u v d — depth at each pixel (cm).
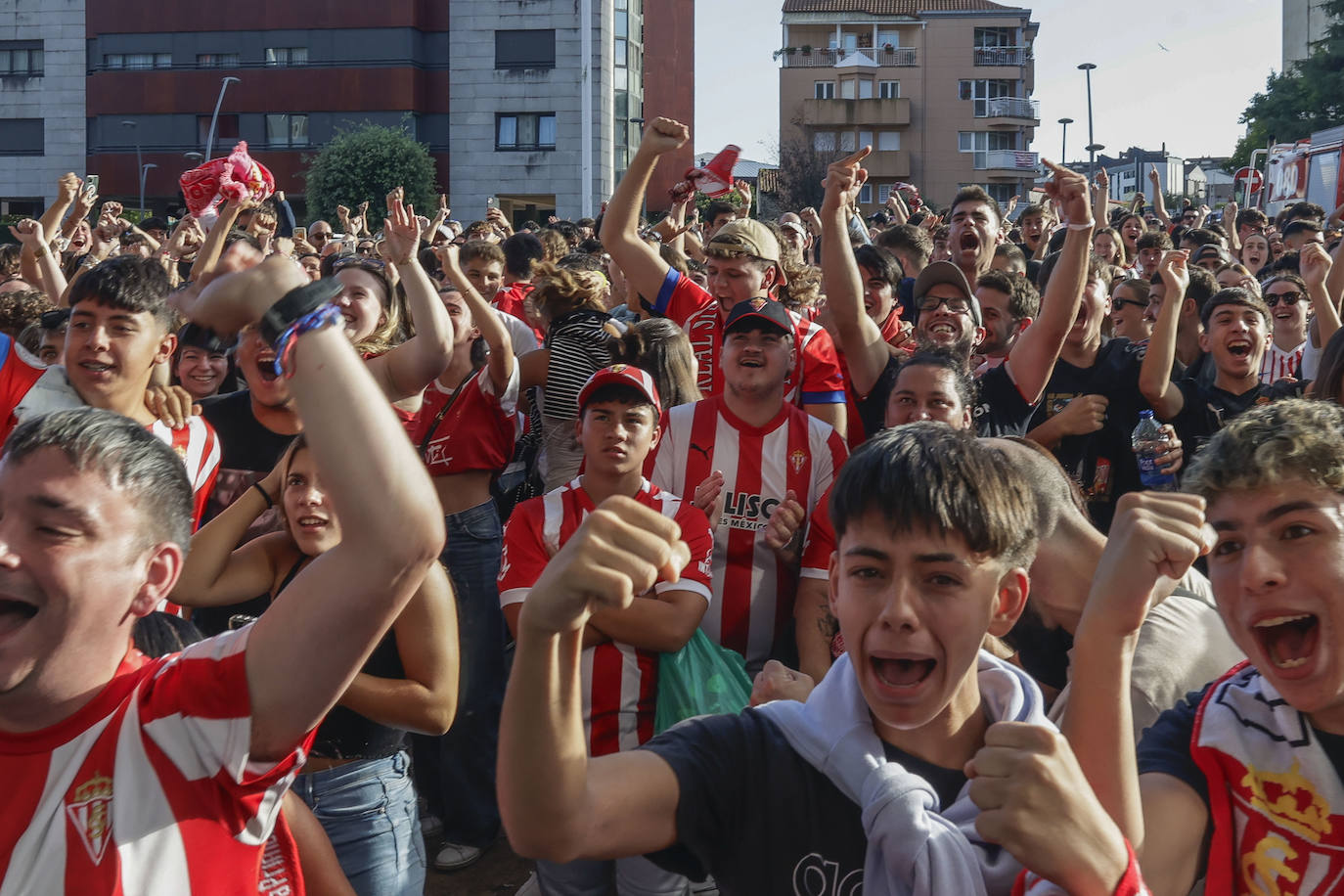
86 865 158
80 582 159
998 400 446
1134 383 503
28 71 5178
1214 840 170
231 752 163
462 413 450
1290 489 164
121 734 163
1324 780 166
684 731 177
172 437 362
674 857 171
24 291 534
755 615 372
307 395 152
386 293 459
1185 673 217
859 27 6950
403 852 299
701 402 394
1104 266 618
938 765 172
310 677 160
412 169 4438
